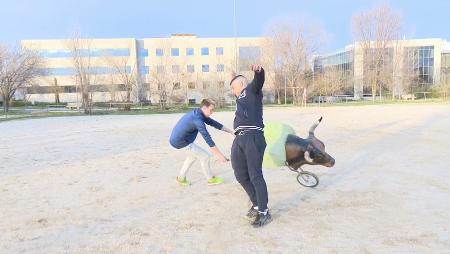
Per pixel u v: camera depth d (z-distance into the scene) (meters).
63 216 5.06
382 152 9.41
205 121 6.17
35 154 10.45
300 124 17.33
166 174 7.58
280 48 50.22
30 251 3.97
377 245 3.91
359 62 57.97
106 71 59.44
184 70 62.81
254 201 4.79
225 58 68.69
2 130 18.62
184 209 5.29
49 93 71.38
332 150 9.88
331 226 4.48
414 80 57.81
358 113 24.48
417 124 16.17
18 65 45.50
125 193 6.17
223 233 4.37
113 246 4.05
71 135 15.53
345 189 6.07
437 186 6.12
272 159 5.42
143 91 57.75
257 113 4.55
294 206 5.28
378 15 54.72
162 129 17.53
